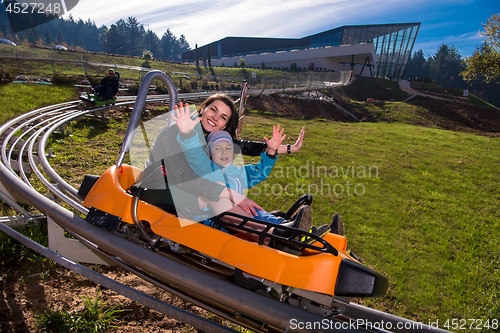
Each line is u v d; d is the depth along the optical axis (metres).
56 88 16.00
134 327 3.27
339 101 34.28
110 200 2.81
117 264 3.12
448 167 15.33
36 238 3.95
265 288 2.53
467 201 11.20
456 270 6.50
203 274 2.53
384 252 6.91
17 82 15.44
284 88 29.28
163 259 2.62
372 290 2.28
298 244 2.39
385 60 62.50
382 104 36.88
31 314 3.04
